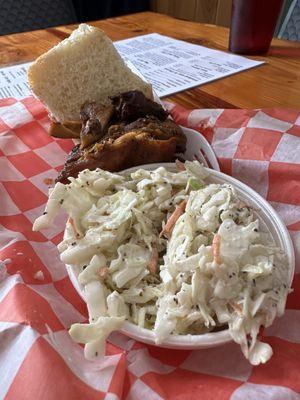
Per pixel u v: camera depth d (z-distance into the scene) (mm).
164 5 712
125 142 216
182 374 145
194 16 676
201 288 151
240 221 175
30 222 221
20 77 351
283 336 158
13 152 263
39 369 130
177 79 328
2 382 131
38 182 246
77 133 263
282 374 140
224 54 378
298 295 172
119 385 134
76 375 135
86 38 252
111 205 190
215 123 257
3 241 200
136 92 243
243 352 139
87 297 157
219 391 133
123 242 181
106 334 144
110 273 167
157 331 143
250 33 361
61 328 156
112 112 242
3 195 231
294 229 200
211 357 151
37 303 159
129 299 161
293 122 244
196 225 172
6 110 294
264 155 231
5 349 142
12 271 181
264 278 152
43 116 292
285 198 218
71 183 196
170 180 199
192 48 396
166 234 179
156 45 407
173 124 244
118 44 412
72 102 268
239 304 145
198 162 229
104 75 266
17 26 623
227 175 216
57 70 254
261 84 316
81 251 169
